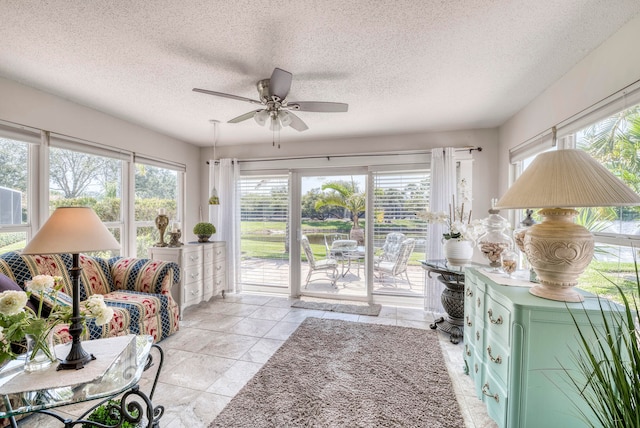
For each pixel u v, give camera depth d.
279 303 3.98
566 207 1.35
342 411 1.80
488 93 2.56
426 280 3.67
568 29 1.67
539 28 1.66
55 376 1.29
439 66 2.11
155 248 3.43
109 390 1.24
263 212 4.47
